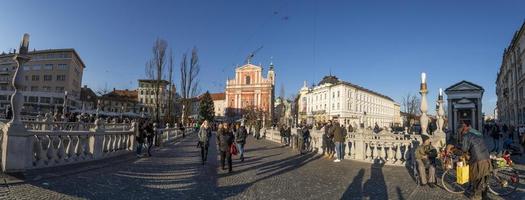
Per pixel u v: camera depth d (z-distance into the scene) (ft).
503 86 226.79
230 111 291.79
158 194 26.16
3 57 300.81
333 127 54.54
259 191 28.63
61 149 33.55
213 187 29.76
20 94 28.63
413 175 38.01
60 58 296.71
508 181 29.25
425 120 44.11
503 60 209.36
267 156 58.49
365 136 50.85
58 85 294.66
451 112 195.93
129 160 44.73
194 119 247.70
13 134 27.55
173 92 123.44
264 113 242.78
